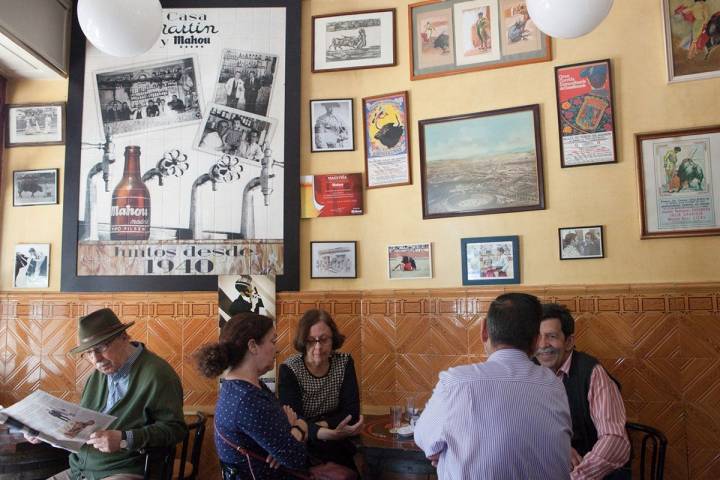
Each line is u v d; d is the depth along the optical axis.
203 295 3.81
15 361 3.90
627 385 3.20
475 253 3.55
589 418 2.55
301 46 3.97
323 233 3.84
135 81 4.02
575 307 3.32
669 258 3.22
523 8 3.58
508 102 3.58
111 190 3.95
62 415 2.54
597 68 3.41
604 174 3.37
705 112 3.23
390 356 3.63
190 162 3.93
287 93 3.92
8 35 3.49
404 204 3.73
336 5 3.96
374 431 2.83
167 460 2.64
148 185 3.94
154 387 2.71
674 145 3.26
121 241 3.90
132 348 2.83
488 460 1.51
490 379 1.60
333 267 3.79
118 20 2.88
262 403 2.07
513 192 3.51
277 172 3.88
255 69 3.96
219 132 3.94
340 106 3.89
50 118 4.04
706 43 3.25
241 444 2.06
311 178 3.86
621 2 3.42
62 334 3.88
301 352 3.04
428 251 3.65
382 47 3.85
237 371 2.18
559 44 3.51
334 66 3.89
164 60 4.01
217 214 3.88
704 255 3.17
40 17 3.79
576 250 3.37
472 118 3.63
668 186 3.25
